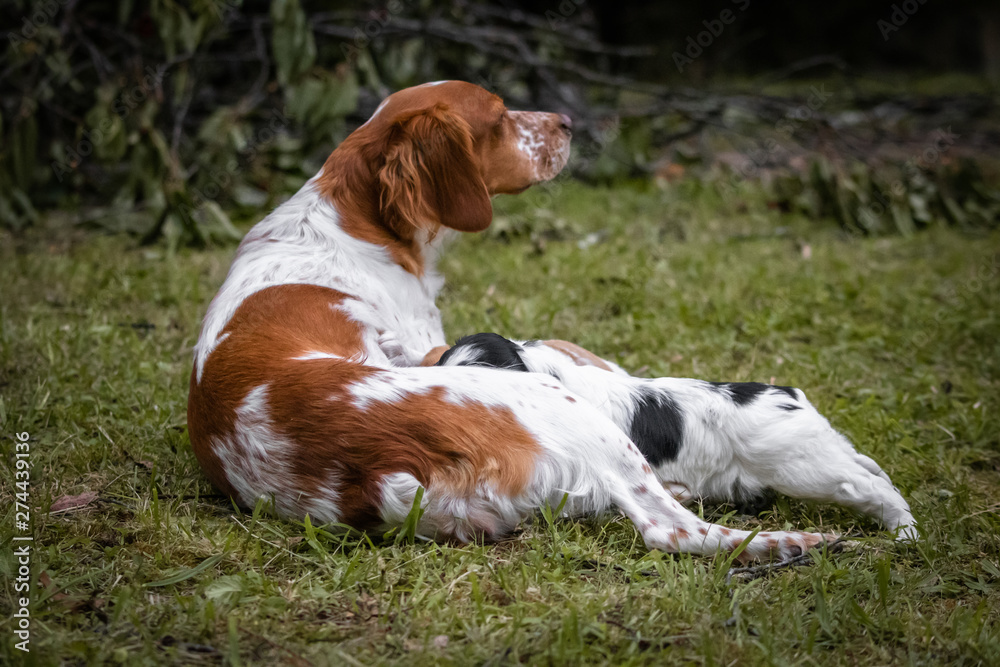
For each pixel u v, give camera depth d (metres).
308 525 3.37
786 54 23.94
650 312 6.57
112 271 7.18
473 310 6.63
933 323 6.61
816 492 3.73
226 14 9.35
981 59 23.47
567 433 3.42
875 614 3.13
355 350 3.88
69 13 9.03
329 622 3.05
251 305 3.92
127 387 5.13
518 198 9.98
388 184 4.28
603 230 9.23
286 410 3.45
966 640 2.97
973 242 9.12
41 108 9.61
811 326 6.64
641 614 3.08
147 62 9.32
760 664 2.83
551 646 2.87
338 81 8.65
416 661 2.81
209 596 3.12
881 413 4.91
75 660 2.83
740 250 8.57
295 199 4.46
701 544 3.40
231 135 8.99
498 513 3.40
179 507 3.83
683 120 12.66
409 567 3.31
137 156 8.37
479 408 3.39
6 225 8.81
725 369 5.60
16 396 4.94
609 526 3.63
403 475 3.29
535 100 11.44
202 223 8.62
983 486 4.36
